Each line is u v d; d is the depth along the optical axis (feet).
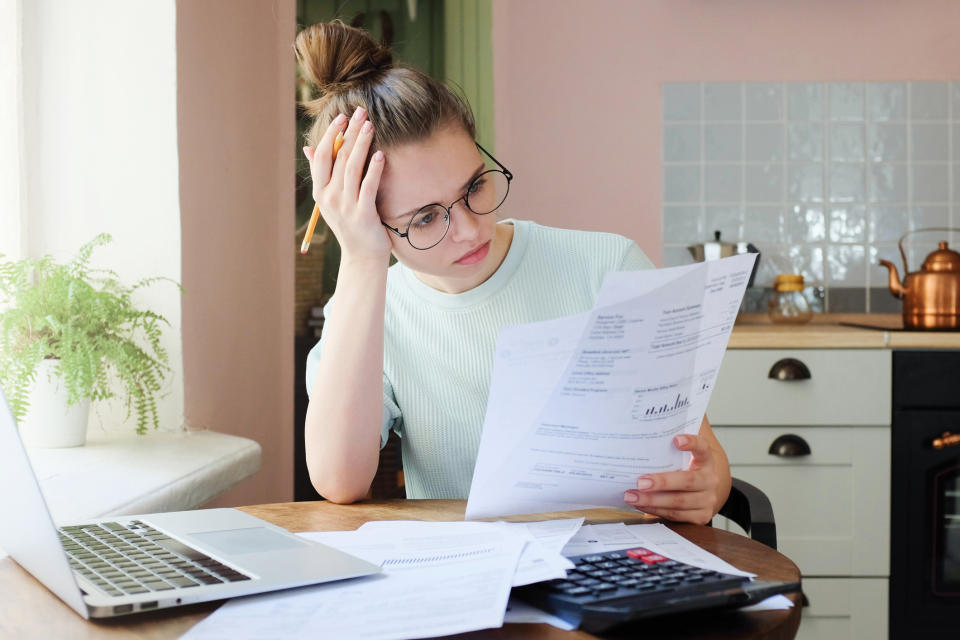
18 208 5.74
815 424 8.11
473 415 4.25
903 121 9.98
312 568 2.50
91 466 4.70
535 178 10.11
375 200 3.59
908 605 8.05
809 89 10.00
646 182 10.09
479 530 2.95
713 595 2.21
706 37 10.00
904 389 8.03
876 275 10.04
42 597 2.43
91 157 5.82
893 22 9.91
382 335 3.76
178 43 5.76
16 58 5.71
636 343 2.73
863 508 8.08
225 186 6.66
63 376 5.14
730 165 10.06
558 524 3.09
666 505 3.10
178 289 5.79
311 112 3.91
